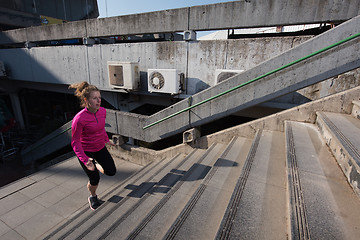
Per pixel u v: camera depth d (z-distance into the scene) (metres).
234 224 1.39
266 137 3.15
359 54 2.75
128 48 6.42
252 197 1.68
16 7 13.73
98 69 7.13
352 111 2.87
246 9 4.55
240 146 3.31
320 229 1.18
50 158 9.27
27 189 4.13
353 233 1.16
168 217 1.90
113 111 5.29
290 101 4.80
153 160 4.96
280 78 3.29
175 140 8.62
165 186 2.97
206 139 4.26
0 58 10.09
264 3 4.35
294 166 1.88
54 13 16.12
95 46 6.95
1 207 3.60
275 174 2.04
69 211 3.48
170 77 5.49
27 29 8.44
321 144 2.38
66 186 4.24
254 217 1.46
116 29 6.32
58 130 6.65
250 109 5.52
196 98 4.05
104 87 7.16
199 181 2.65
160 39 8.66
